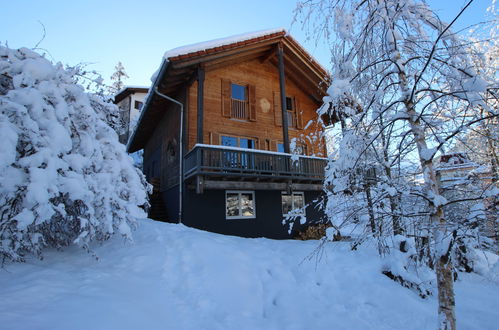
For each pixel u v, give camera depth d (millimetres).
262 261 5051
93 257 4402
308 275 4832
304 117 13477
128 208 4617
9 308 2398
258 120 11914
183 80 10438
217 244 5180
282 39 11383
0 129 3262
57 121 3904
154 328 2725
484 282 5316
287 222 10812
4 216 3445
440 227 2635
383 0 3082
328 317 3729
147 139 17500
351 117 3762
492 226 2982
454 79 2928
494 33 2922
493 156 3578
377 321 3703
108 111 5766
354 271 4867
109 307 2768
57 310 2492
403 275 4527
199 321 3203
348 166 3510
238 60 11719
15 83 3701
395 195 3158
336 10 3426
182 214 9484
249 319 3562
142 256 4461
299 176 9680
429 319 3680
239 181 8992
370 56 3445
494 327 3641
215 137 10664
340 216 3902
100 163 4629
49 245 4660
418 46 3164
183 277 4051
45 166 3711
